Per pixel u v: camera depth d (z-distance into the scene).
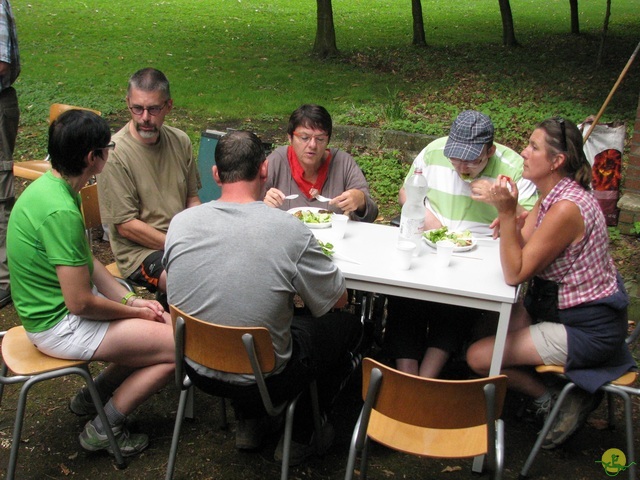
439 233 3.03
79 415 3.11
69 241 2.42
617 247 4.62
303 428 2.82
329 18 10.87
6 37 3.80
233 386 2.43
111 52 10.79
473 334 3.08
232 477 2.78
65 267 2.43
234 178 2.36
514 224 2.56
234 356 2.31
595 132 4.86
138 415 3.14
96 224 3.46
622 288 2.71
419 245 2.88
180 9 15.36
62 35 11.97
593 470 2.86
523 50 11.45
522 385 2.89
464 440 2.25
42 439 2.96
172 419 3.13
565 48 11.64
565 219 2.53
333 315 2.76
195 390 3.36
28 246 2.47
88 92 8.37
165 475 2.77
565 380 2.88
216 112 7.84
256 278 2.27
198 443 2.98
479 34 13.32
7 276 4.05
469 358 2.84
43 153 6.33
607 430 3.13
